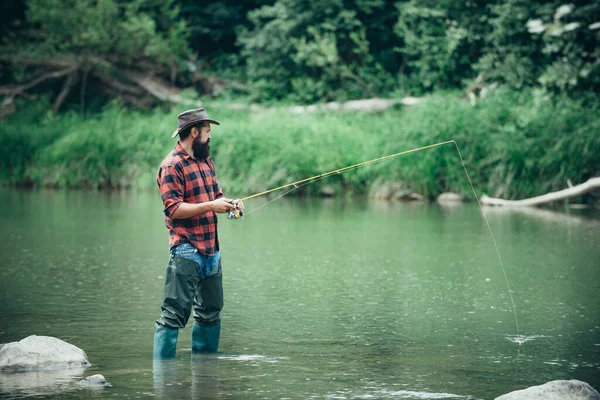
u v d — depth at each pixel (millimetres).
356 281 9789
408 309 8180
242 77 34000
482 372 5812
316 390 5289
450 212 18656
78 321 7488
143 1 33219
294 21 32062
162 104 31922
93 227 15133
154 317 7699
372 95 31234
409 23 32344
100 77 32844
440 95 25156
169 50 31734
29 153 26766
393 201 21781
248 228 15398
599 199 20859
